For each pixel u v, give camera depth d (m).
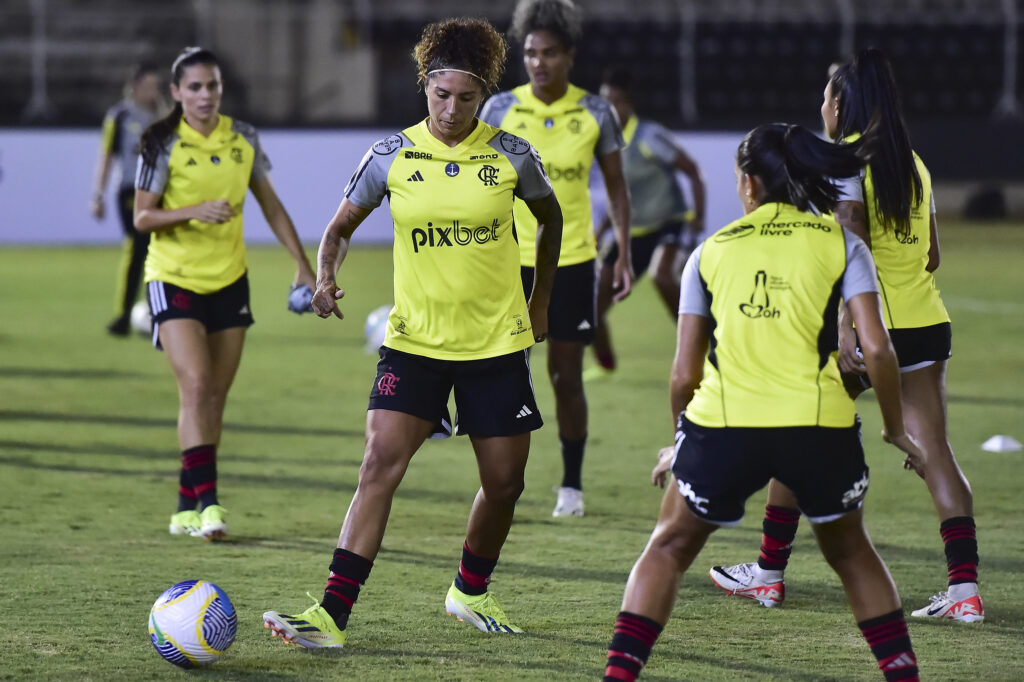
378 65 87.31
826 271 12.08
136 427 29.33
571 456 22.00
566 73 21.83
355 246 78.88
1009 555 19.11
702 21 89.69
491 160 14.67
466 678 13.73
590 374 36.50
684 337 12.42
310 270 21.23
